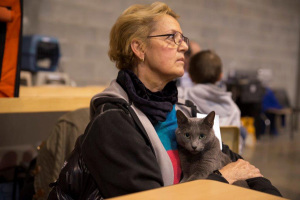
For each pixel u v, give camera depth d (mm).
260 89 5520
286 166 4043
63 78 3697
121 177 881
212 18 5777
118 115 960
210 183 746
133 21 1103
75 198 1012
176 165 1111
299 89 7508
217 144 1163
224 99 1955
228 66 6137
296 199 2859
